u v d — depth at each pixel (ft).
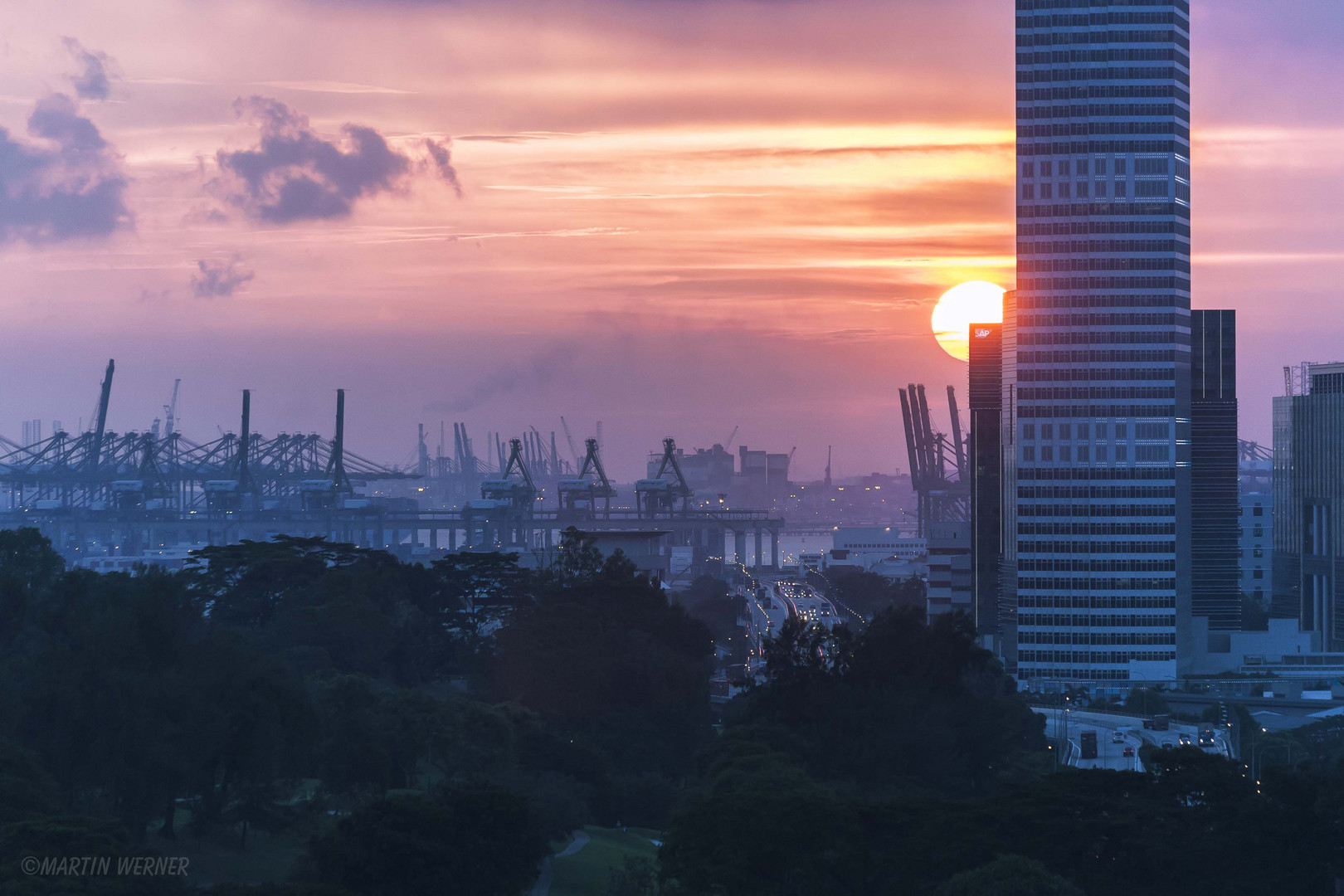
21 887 498.69
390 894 594.24
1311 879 637.30
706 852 643.45
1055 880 569.64
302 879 611.88
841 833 646.33
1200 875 641.81
